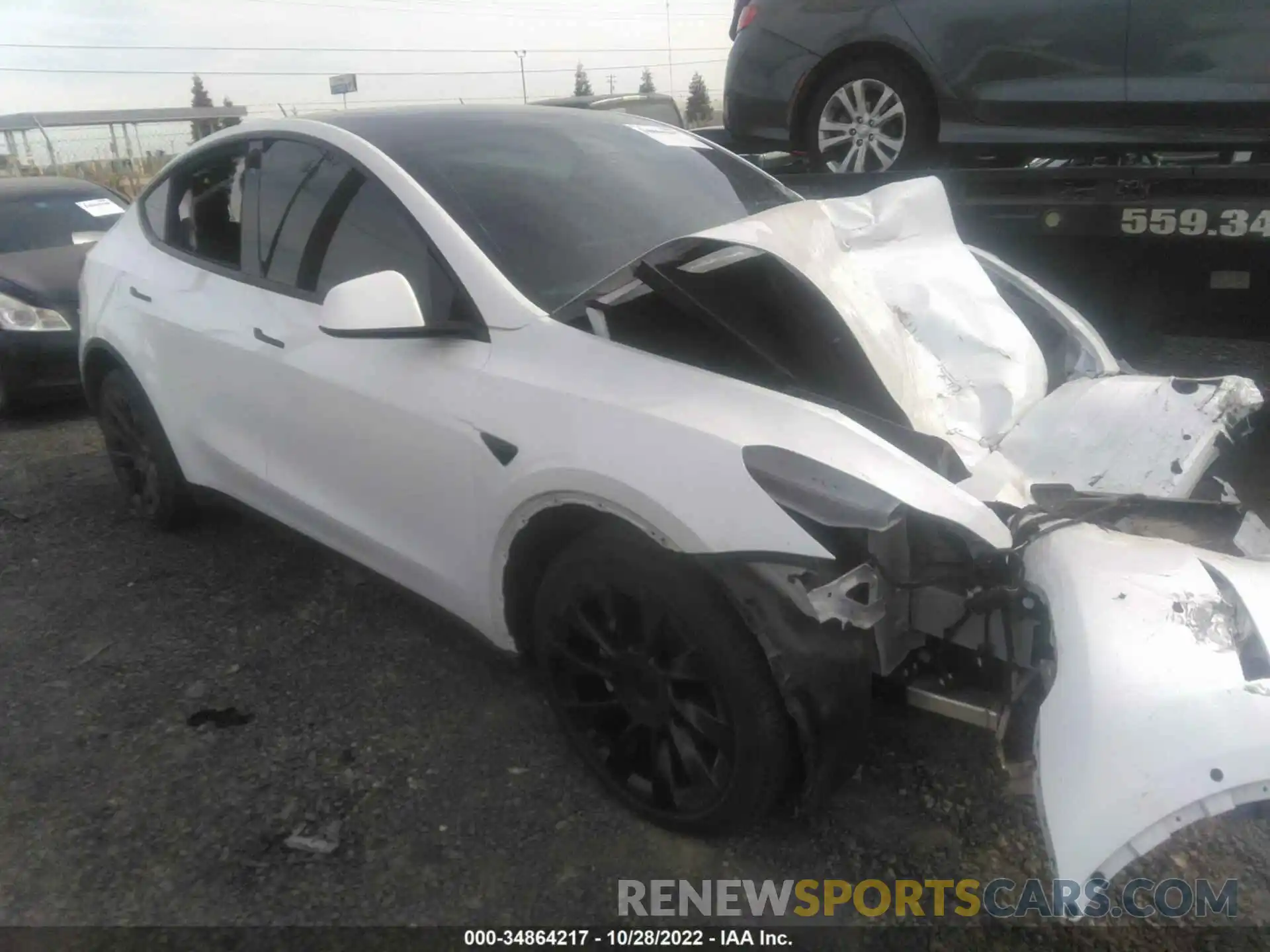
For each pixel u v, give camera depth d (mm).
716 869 2449
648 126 3848
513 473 2527
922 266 3338
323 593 3832
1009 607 2158
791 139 5668
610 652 2484
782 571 2131
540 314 2682
